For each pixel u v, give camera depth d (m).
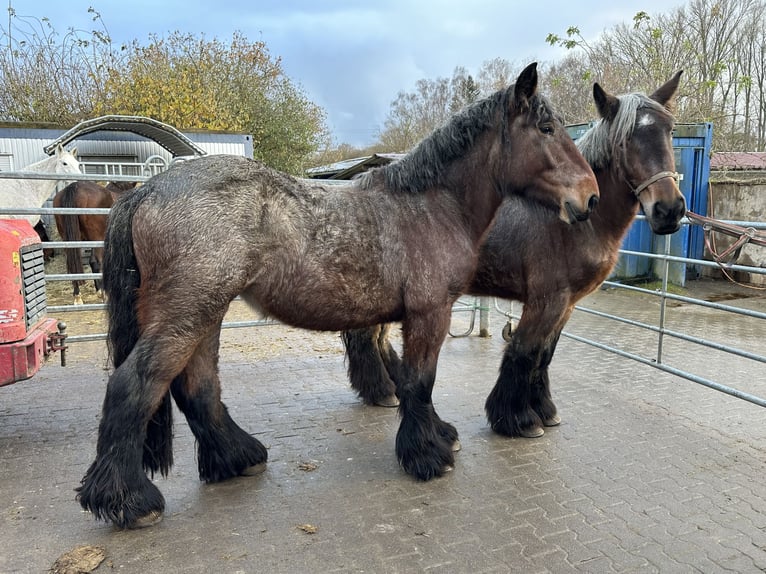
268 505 2.85
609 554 2.45
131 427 2.49
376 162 13.78
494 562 2.38
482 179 3.10
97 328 6.75
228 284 2.51
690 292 9.80
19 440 3.57
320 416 4.12
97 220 7.98
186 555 2.41
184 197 2.49
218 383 3.08
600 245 3.51
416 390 3.10
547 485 3.09
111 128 10.60
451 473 3.23
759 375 5.25
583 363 5.61
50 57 16.83
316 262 2.72
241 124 18.00
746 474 3.24
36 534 2.55
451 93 26.67
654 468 3.30
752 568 2.37
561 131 2.96
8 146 11.32
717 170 12.49
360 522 2.70
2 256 3.00
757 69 19.28
